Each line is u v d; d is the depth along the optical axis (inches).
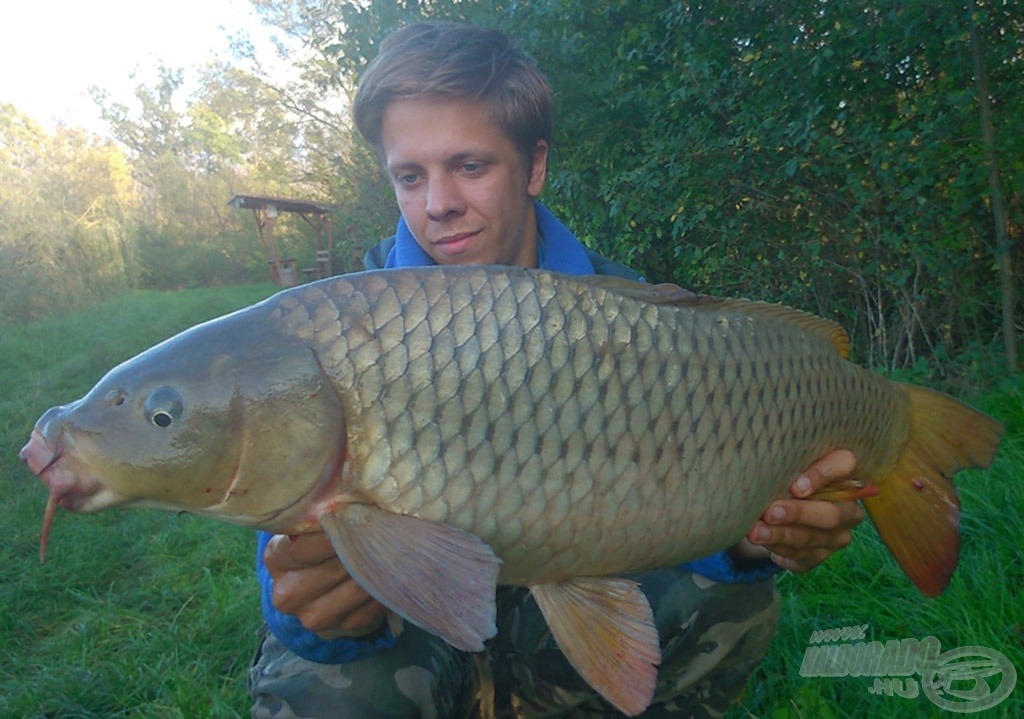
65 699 103.2
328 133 1031.6
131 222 864.9
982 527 102.4
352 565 47.7
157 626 122.9
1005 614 86.9
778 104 188.4
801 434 62.0
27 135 984.9
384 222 448.1
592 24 214.8
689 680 77.1
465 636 46.5
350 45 255.9
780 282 211.5
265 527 51.7
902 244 186.5
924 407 71.3
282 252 1114.1
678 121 205.9
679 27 202.5
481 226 72.7
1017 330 186.2
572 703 77.7
